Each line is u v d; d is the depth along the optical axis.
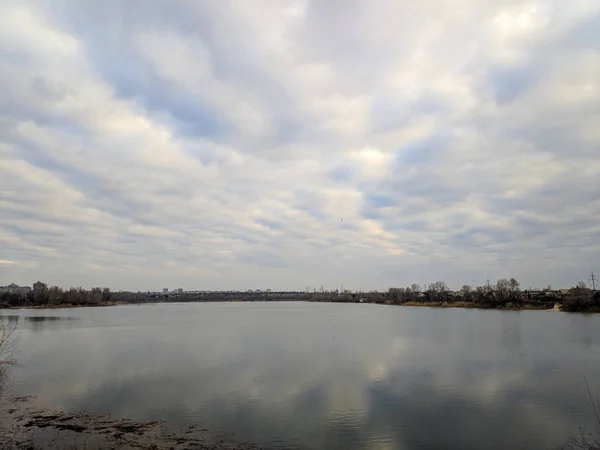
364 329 76.75
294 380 31.58
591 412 23.75
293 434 19.94
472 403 25.50
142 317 122.06
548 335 63.84
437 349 49.12
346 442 19.09
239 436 19.59
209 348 50.50
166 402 25.19
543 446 18.95
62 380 31.42
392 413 23.33
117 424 21.03
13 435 19.33
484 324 86.75
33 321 101.69
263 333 69.88
